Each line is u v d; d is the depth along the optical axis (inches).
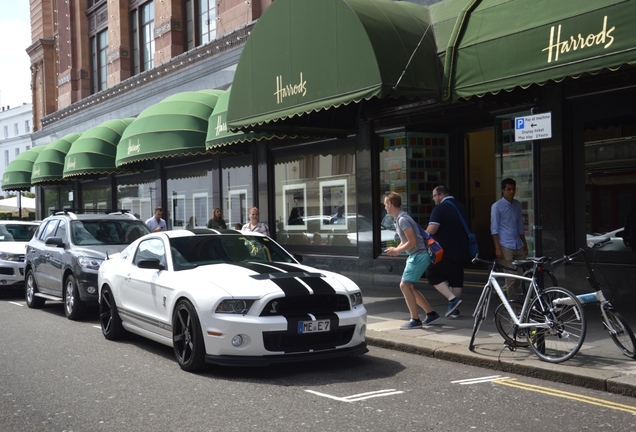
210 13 841.5
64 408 243.3
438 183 562.9
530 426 213.2
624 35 311.9
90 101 1128.8
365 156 578.2
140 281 343.3
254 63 481.7
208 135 645.9
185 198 884.0
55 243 491.2
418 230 370.3
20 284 617.9
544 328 290.8
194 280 299.3
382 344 347.6
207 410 236.5
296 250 681.0
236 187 775.7
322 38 422.3
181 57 854.5
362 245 586.6
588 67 324.8
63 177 972.6
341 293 291.9
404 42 403.5
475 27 385.7
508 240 406.0
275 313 279.3
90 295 457.7
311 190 657.6
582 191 429.4
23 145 2721.5
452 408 234.5
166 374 293.7
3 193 2743.6
